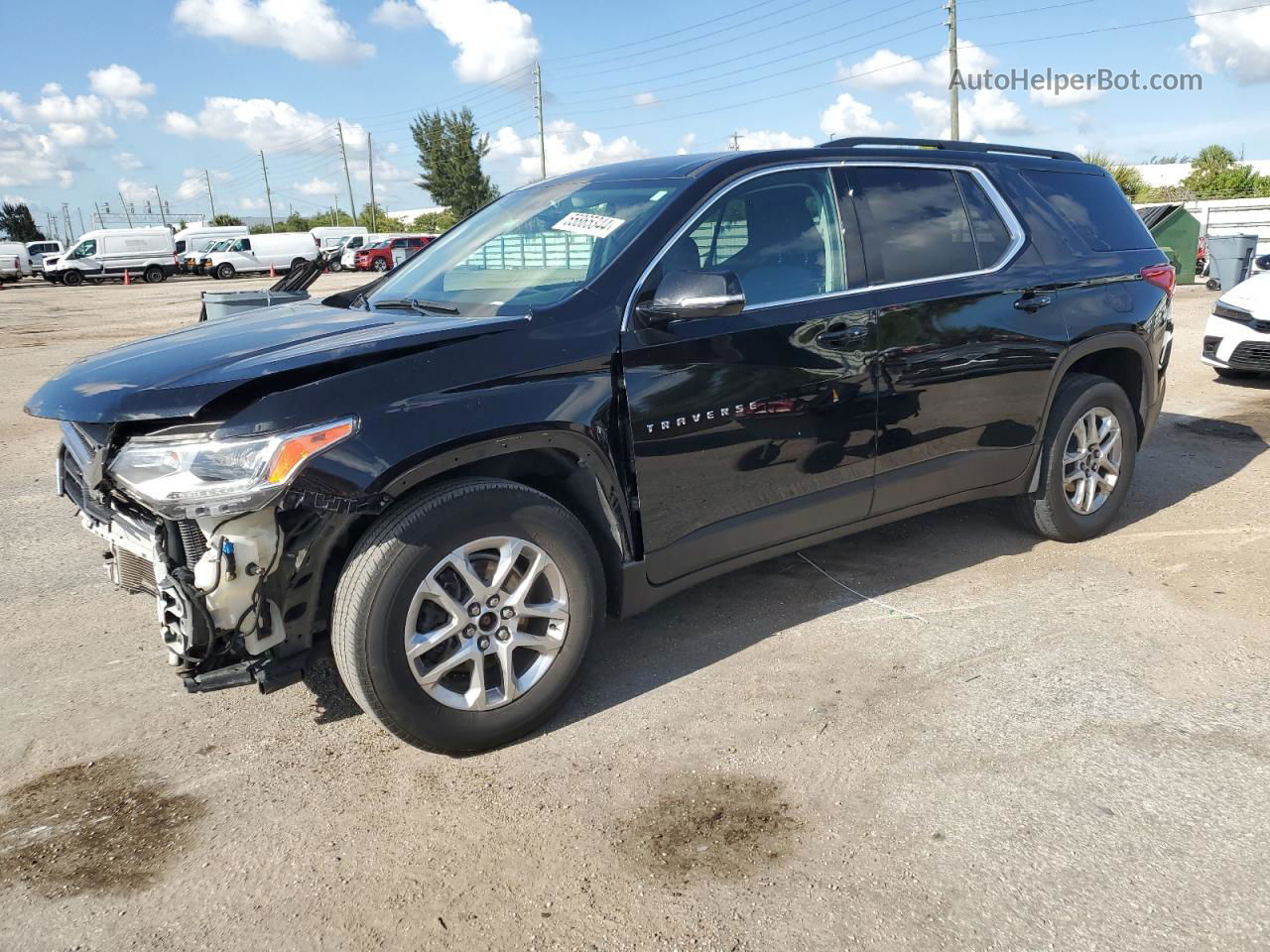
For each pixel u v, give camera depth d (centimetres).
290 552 254
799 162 358
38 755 295
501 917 222
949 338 379
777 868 236
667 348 308
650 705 316
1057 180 445
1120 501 466
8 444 743
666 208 324
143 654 365
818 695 319
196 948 215
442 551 267
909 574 424
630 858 241
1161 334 467
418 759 289
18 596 424
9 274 4059
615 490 302
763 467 335
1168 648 348
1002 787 265
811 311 341
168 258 4084
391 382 261
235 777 281
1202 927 212
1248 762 275
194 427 246
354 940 216
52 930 221
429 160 5609
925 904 221
